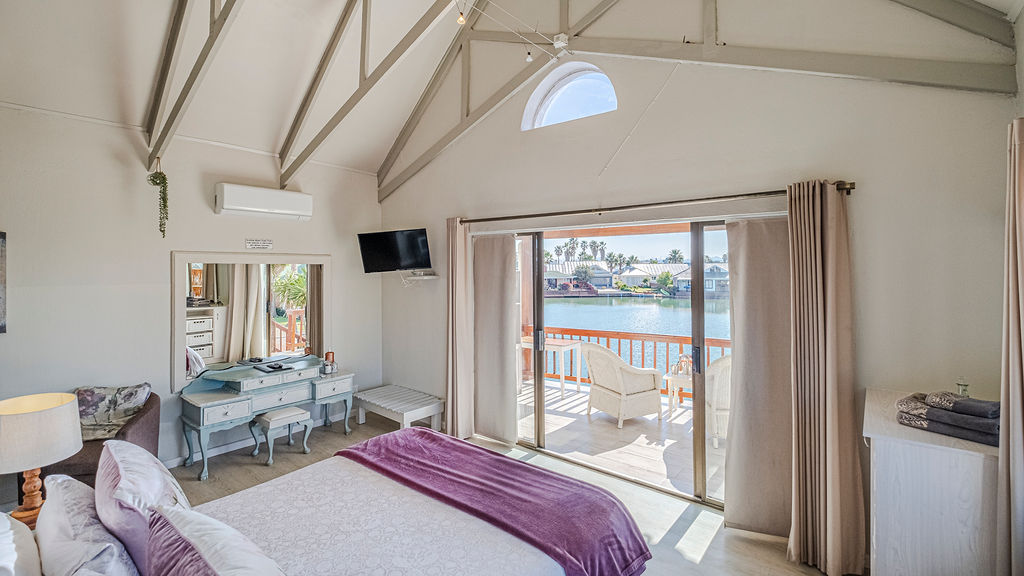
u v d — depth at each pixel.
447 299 4.57
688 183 3.19
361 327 5.24
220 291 4.18
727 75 3.03
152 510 1.45
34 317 3.25
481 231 4.41
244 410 3.90
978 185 2.33
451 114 4.59
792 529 2.62
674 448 3.66
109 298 3.57
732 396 2.98
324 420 4.95
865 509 2.56
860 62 2.56
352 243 5.14
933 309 2.43
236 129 4.14
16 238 3.17
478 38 4.27
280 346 4.61
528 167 4.04
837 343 2.52
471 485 2.25
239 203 4.10
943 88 2.39
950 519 1.87
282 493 2.20
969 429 1.88
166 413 3.86
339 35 3.72
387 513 2.02
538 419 4.21
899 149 2.50
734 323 2.98
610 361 3.99
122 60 3.31
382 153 5.18
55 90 3.23
